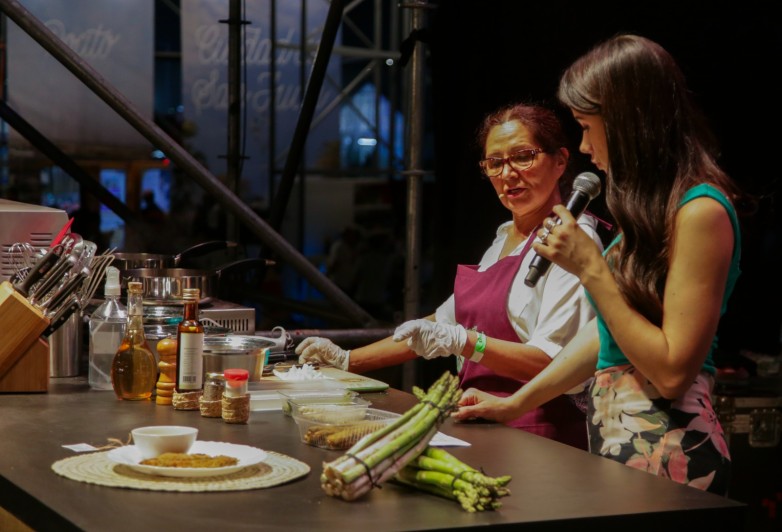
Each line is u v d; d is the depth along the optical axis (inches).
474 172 202.5
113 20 260.1
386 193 369.1
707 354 74.6
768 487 151.3
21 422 83.5
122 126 265.3
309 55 316.2
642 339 73.8
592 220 107.3
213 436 78.8
